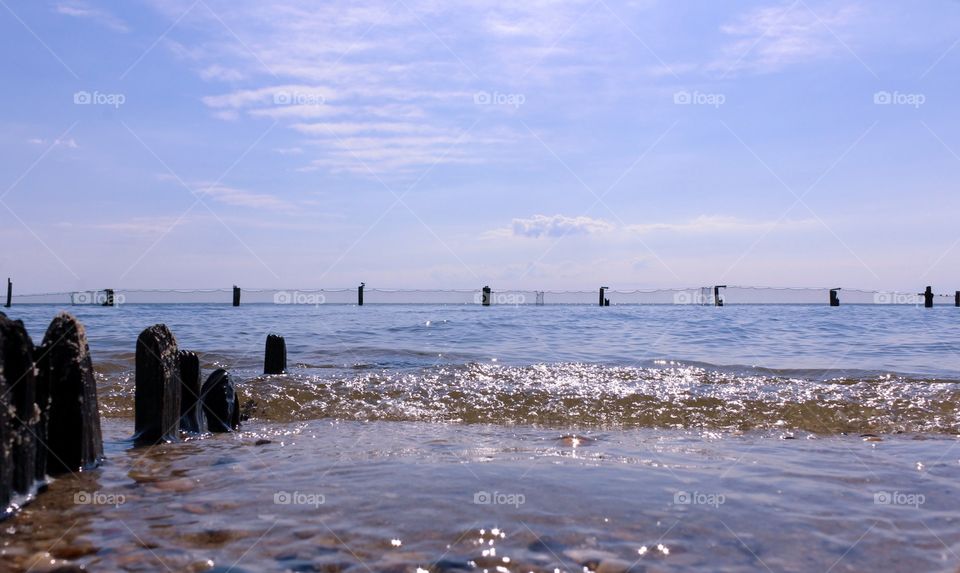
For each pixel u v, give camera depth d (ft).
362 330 63.16
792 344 51.60
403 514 11.93
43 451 13.58
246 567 9.56
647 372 30.12
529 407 23.77
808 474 15.06
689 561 9.92
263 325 70.44
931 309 140.67
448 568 9.56
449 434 20.15
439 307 162.40
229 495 13.19
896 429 20.68
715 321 82.33
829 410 22.79
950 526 11.57
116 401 25.14
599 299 170.71
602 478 14.49
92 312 108.88
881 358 41.06
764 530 11.26
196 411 20.17
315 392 25.72
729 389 25.95
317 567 9.56
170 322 75.25
